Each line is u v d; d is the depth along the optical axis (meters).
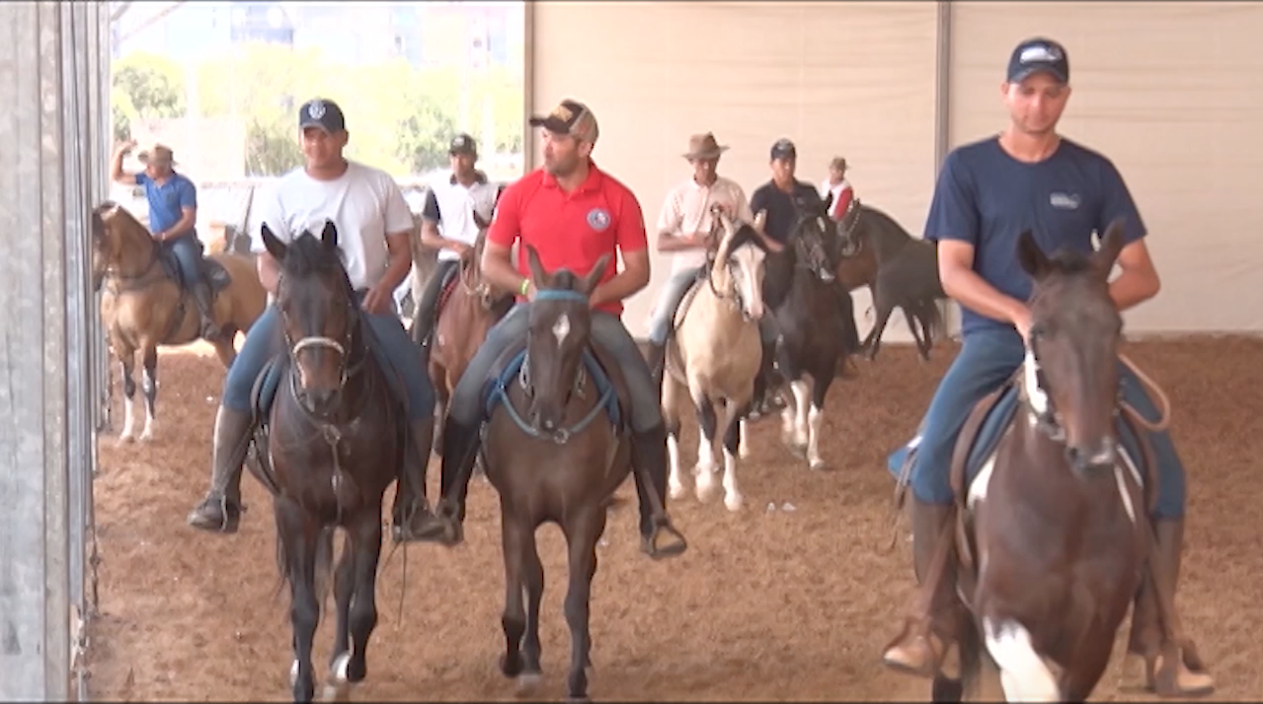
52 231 6.15
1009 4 19.33
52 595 5.82
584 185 6.49
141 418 14.00
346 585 6.47
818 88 19.48
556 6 19.41
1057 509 4.60
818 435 11.72
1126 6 19.11
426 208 12.30
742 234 9.97
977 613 4.84
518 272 6.51
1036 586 4.64
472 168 12.24
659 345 10.77
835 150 19.58
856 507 10.40
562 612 7.82
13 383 6.18
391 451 6.38
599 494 6.24
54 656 5.82
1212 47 19.11
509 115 21.11
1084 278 4.50
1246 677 6.85
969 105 19.52
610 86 19.50
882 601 8.11
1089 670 4.78
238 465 6.65
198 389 15.64
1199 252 19.38
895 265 17.09
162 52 20.80
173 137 20.98
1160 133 19.27
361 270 6.83
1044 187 5.04
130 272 12.49
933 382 16.16
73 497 7.50
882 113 19.52
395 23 20.97
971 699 5.20
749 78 19.47
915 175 19.58
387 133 21.11
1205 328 19.48
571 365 5.90
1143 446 4.89
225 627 7.70
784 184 12.98
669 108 19.52
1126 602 4.70
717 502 10.52
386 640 7.35
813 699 6.50
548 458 6.11
